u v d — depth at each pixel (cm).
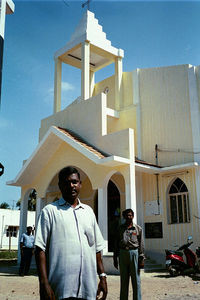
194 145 1552
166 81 1709
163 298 786
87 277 328
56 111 1917
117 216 1712
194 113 1586
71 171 360
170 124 1647
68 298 312
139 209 1602
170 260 1192
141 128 1723
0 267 1675
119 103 1852
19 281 1133
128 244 655
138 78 1805
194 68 1639
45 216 339
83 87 1756
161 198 1551
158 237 1526
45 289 309
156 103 1712
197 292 862
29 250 1315
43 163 1714
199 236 1406
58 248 326
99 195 1416
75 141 1515
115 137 1459
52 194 1955
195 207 1447
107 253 1327
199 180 1458
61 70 2009
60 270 319
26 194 1830
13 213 4775
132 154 1379
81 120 1686
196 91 1605
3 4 636
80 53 2002
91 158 1407
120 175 1700
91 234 348
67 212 343
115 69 1927
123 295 646
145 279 1118
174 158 1597
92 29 1869
